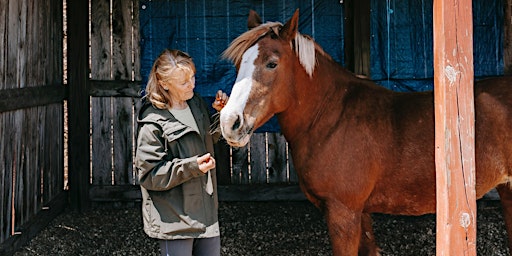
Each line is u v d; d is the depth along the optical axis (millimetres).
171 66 2682
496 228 4883
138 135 2764
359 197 3289
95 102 5699
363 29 5387
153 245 4668
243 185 5684
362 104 3385
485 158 3215
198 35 5570
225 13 5543
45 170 5141
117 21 5613
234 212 5480
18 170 4430
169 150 2762
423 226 4996
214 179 2924
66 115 5887
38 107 4941
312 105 3361
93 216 5453
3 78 4086
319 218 5285
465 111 2305
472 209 2316
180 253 2793
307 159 3359
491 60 5410
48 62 5227
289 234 4891
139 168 2725
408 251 4457
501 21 5379
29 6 4691
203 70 5586
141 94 5648
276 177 5703
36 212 4879
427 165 3244
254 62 3049
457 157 2305
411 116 3318
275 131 5664
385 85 5480
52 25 5352
